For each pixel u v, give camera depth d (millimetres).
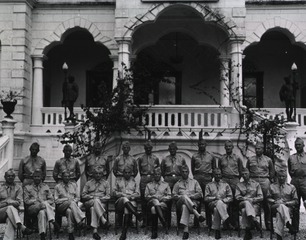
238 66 16266
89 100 22359
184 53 22438
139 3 16812
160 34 18781
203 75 22266
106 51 22469
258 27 19281
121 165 11062
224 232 10758
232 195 10609
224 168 11203
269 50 22344
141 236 10344
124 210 10148
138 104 15016
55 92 22359
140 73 15617
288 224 9492
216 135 14711
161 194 10688
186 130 14867
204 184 11312
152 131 14688
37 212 9758
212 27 18609
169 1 16656
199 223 11367
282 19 19297
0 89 18438
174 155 11609
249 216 9812
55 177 10898
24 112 18422
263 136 13805
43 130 18594
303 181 10805
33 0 19250
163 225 10266
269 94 22234
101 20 19500
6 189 9820
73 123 14688
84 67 22516
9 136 14422
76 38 22391
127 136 14625
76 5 19500
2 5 18703
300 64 22125
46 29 19531
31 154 11086
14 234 10039
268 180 10852
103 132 14070
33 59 19469
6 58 18578
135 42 18734
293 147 14242
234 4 16578
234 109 15312
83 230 10742
